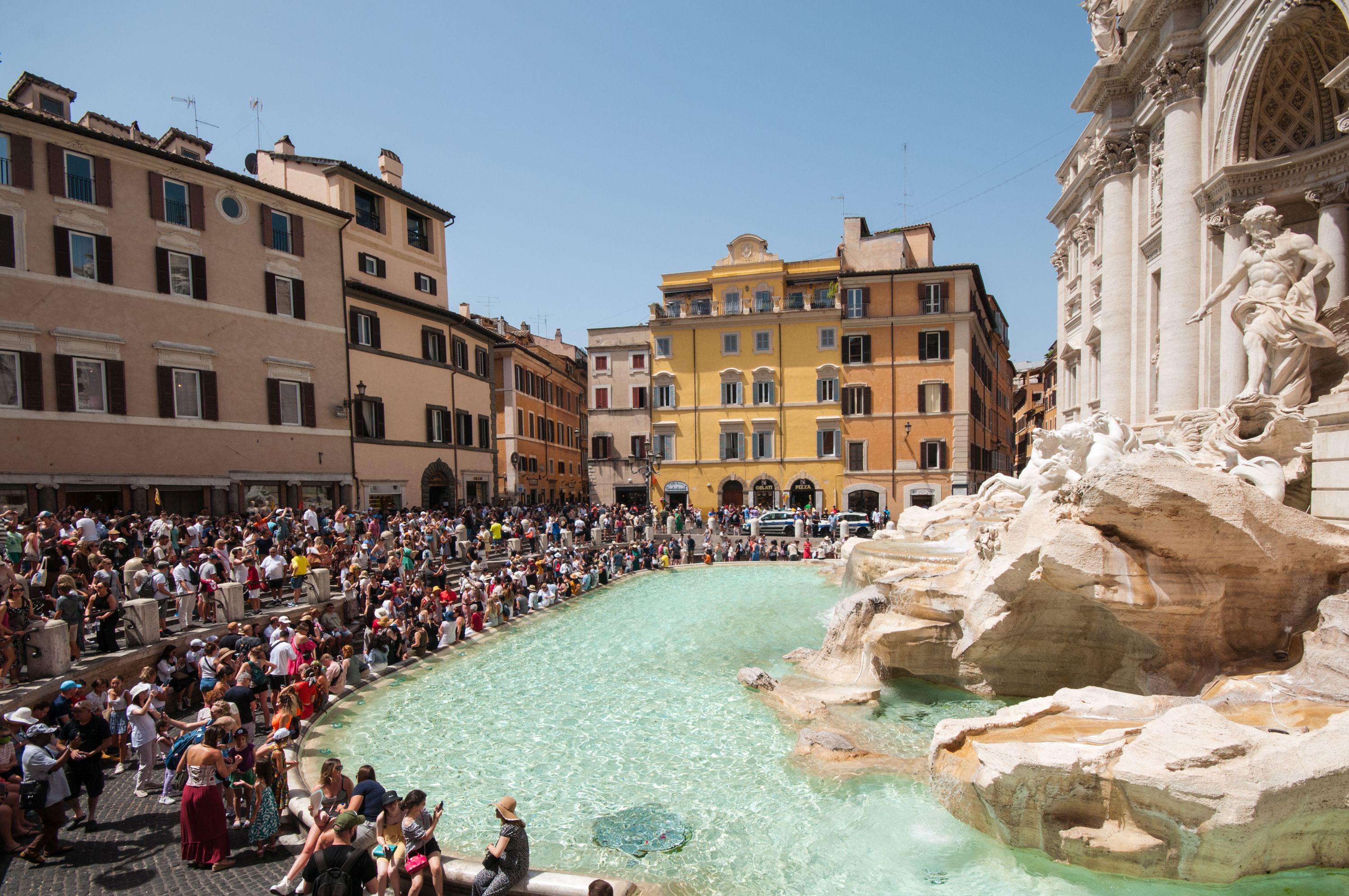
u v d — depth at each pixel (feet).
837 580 99.04
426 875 26.73
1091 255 102.01
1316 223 61.62
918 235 192.75
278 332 106.32
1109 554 34.37
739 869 28.66
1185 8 67.05
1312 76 57.67
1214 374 65.26
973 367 179.22
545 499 208.64
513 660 62.39
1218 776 23.73
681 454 188.24
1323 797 23.62
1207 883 24.30
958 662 46.80
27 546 54.80
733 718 46.29
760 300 184.24
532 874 26.99
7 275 79.56
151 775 37.17
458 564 96.22
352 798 28.40
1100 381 93.50
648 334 193.26
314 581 68.44
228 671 43.09
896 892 26.40
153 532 68.74
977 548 45.96
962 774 29.27
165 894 27.78
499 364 183.01
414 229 141.28
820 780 36.14
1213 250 65.46
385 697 52.75
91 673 44.50
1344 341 48.73
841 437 178.09
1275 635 35.27
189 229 95.96
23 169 81.10
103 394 87.04
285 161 124.98
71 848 31.32
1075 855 26.07
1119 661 40.52
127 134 107.04
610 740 43.45
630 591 96.22
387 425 124.36
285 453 106.32
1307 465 44.68
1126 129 84.02
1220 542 33.06
